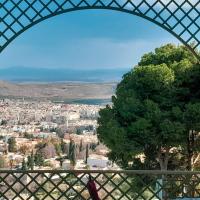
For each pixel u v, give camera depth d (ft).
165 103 47.24
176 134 44.98
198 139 47.42
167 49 51.75
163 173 16.33
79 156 134.82
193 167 48.37
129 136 46.26
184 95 47.57
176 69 47.93
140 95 48.49
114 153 50.19
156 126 45.96
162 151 48.24
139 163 48.67
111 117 48.67
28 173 16.05
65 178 16.16
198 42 17.10
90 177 16.20
